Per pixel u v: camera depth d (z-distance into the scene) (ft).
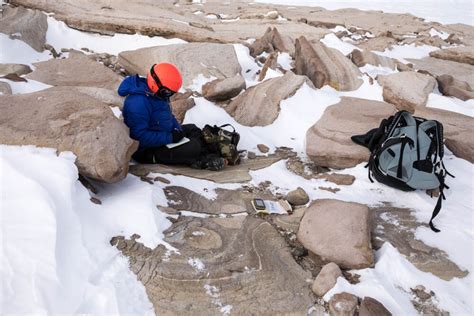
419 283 9.74
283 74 23.61
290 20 43.86
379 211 12.75
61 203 9.41
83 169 10.68
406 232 11.71
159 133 14.48
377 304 8.79
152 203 11.17
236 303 8.89
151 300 8.64
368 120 17.54
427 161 13.16
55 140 10.60
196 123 18.58
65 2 32.01
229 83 21.70
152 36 28.81
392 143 13.62
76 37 27.76
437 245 11.23
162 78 13.87
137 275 9.08
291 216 12.26
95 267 8.81
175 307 8.60
